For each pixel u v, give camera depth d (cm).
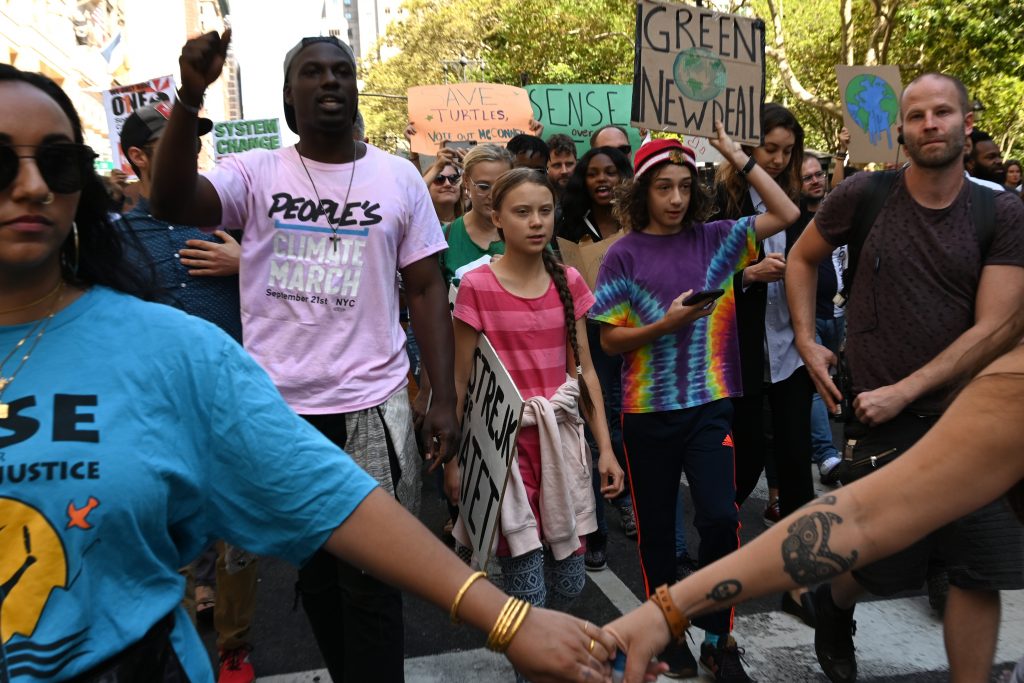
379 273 274
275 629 383
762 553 157
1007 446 145
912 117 279
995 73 1653
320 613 275
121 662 125
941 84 278
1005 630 352
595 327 482
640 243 342
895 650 340
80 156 130
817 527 153
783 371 392
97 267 140
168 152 235
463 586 140
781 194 341
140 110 329
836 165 678
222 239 312
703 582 159
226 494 137
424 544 139
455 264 448
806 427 394
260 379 141
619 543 477
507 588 288
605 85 851
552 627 144
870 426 290
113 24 3259
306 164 274
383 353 276
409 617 388
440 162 568
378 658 254
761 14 2234
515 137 584
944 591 354
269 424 137
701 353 330
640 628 159
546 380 304
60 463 121
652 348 331
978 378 151
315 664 350
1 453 120
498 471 270
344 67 271
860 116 655
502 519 280
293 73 274
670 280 334
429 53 3641
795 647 346
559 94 850
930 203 284
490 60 2862
